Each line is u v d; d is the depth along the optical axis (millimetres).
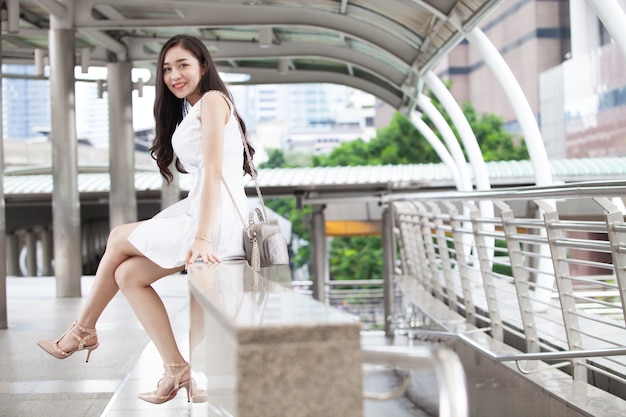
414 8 11438
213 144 3742
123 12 15008
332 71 20016
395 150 49688
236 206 3826
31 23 15969
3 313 9359
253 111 90688
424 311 10266
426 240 11570
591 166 23891
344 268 45219
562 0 55500
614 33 7098
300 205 23047
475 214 7652
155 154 4258
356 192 22484
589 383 5695
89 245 33781
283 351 1643
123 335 8617
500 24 59406
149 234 3869
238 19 13727
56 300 12922
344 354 1656
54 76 13305
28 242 30109
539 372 5945
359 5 12727
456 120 14648
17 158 54219
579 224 5297
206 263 3506
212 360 2143
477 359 7375
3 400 5648
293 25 13852
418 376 9398
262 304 1988
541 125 56156
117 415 5105
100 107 94188
